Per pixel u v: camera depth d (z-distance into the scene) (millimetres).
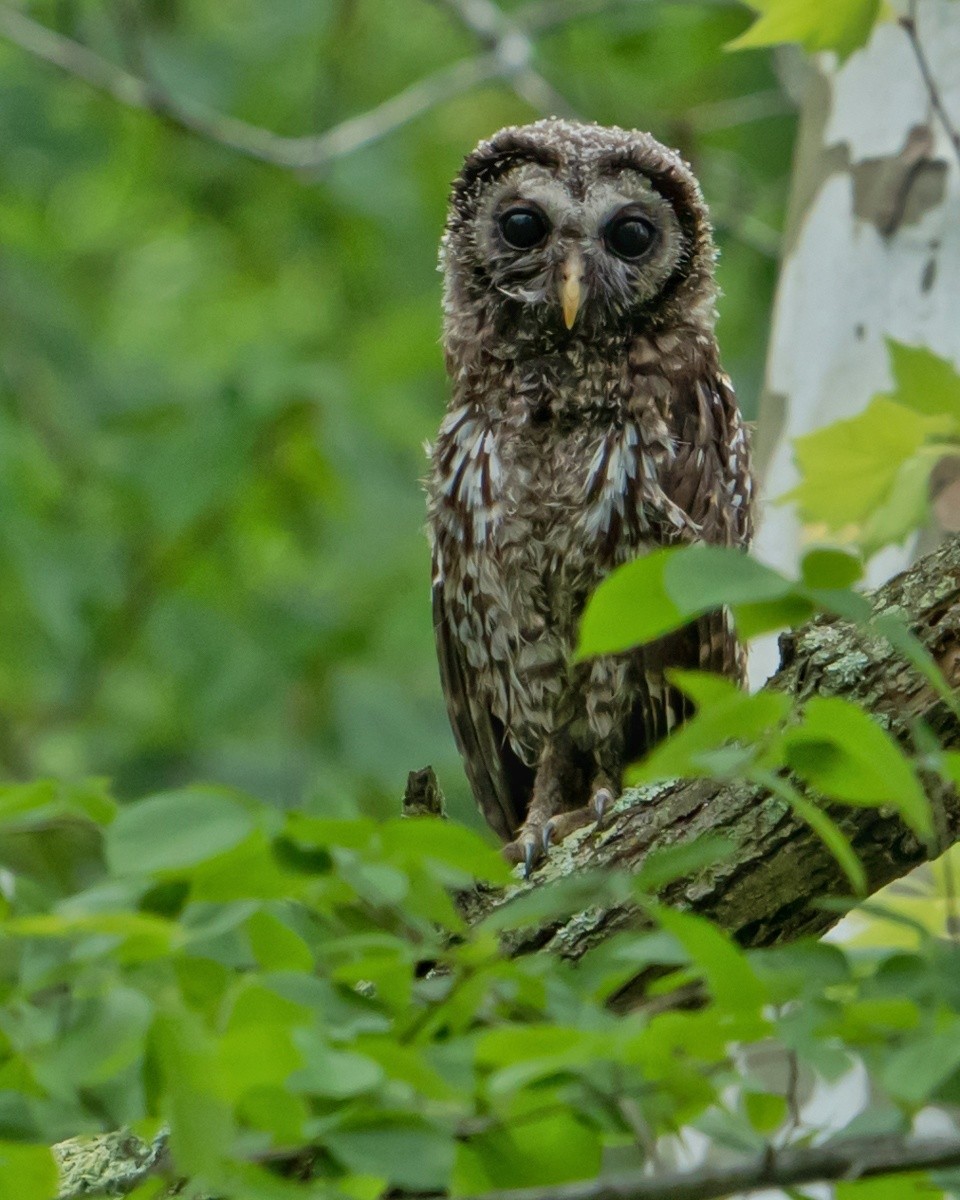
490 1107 4656
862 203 9125
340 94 18031
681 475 9891
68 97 17125
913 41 7867
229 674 14719
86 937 4438
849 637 6395
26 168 16875
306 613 14969
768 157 18500
